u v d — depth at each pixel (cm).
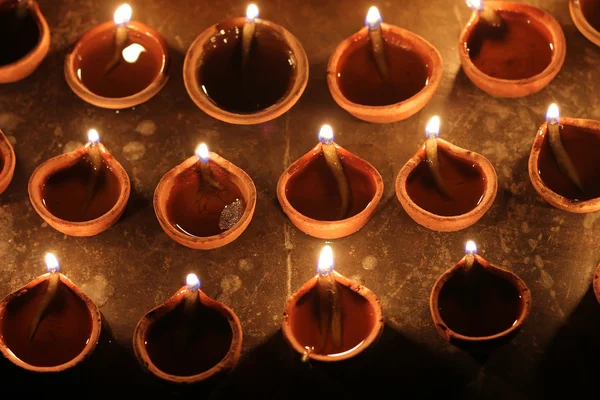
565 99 124
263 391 117
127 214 122
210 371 113
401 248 120
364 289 116
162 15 129
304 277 120
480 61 125
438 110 125
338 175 119
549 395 116
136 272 120
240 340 115
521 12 125
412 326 118
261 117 123
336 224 118
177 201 121
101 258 121
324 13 128
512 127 124
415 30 128
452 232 121
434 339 118
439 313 116
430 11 128
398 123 124
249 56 125
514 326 114
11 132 125
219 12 129
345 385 117
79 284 120
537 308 118
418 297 119
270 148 124
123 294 120
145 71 126
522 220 121
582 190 119
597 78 125
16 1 127
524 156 123
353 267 120
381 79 124
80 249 121
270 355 118
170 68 126
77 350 116
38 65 127
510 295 116
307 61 125
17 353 116
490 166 119
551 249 120
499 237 120
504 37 125
